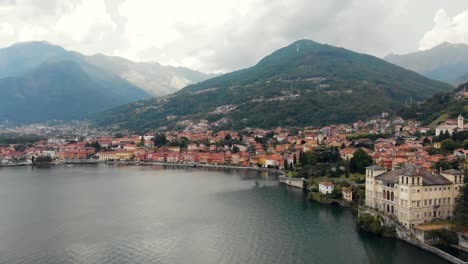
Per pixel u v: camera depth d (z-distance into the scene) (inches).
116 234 7431.1
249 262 6048.2
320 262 5999.0
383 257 6067.9
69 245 6845.5
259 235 7258.9
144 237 7239.2
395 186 7086.6
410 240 6486.2
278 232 7416.3
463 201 6348.4
